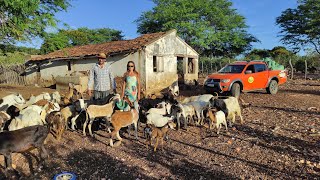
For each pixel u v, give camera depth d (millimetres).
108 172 5164
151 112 7703
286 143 6434
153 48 17297
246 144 6500
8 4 10406
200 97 9047
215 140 6867
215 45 33969
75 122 8164
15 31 11789
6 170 4957
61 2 14008
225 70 14125
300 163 5277
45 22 12719
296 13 31172
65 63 21656
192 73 21156
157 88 17672
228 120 8148
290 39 32750
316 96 14031
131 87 7336
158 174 5027
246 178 4758
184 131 7766
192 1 31594
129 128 7438
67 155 6055
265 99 13125
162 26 33281
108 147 6562
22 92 17172
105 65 7602
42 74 23844
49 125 7051
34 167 5449
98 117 7633
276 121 8578
